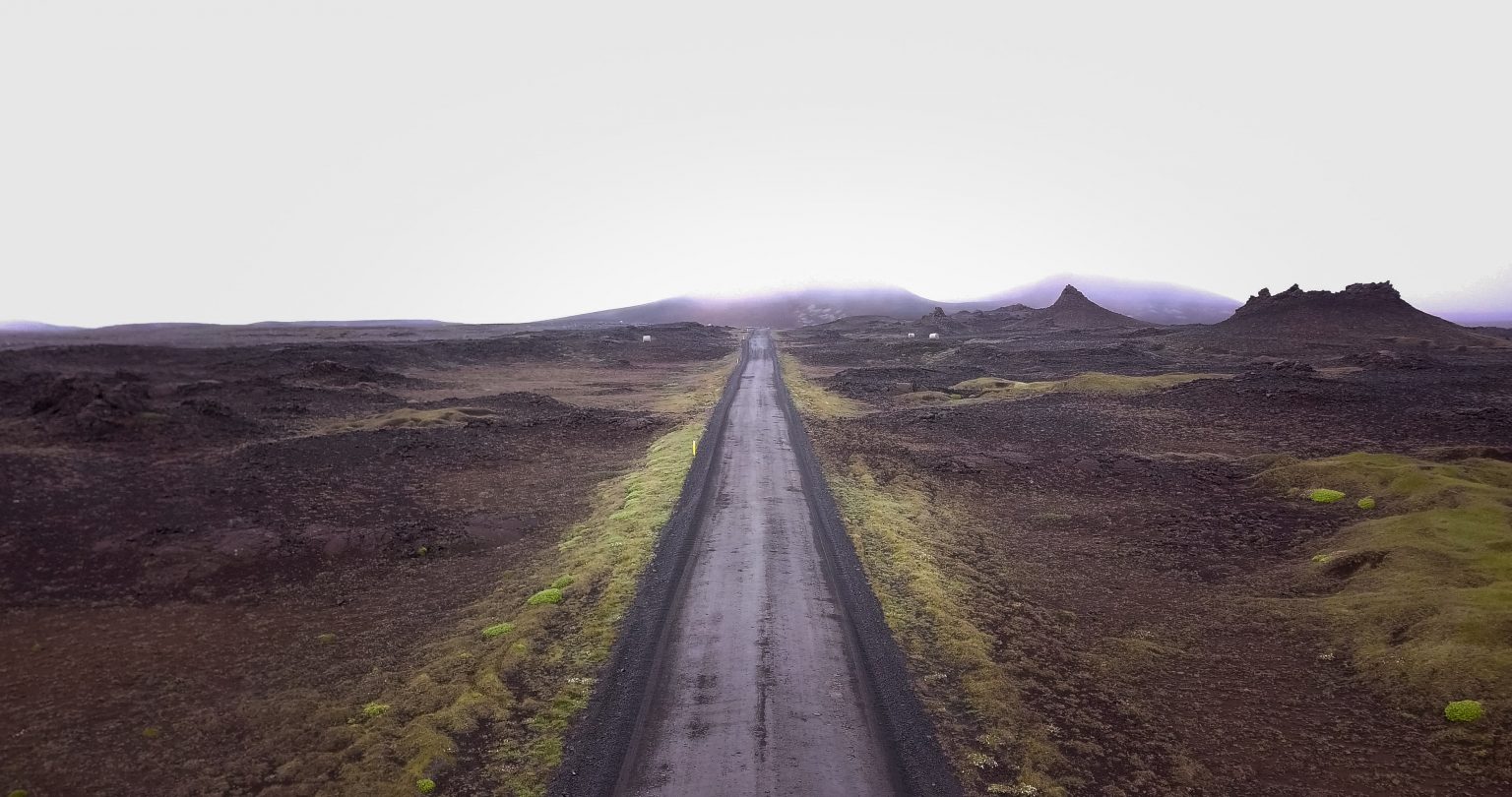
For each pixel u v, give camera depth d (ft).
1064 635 72.28
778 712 56.44
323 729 55.42
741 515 110.22
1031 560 96.07
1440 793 46.42
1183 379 233.14
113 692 60.90
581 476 141.90
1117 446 163.43
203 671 65.16
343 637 73.00
